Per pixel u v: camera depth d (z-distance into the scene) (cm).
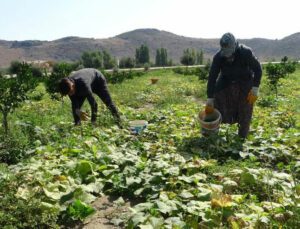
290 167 275
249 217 188
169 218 192
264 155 308
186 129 417
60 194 224
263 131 389
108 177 260
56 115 571
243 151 320
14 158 315
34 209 205
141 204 210
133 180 243
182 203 217
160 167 262
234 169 266
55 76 769
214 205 198
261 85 974
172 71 2103
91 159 296
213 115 362
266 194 231
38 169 263
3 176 246
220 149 321
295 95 772
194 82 1259
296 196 219
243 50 344
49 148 330
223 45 339
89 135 384
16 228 189
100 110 582
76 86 404
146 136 392
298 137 356
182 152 316
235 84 352
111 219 210
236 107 358
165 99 759
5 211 205
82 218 209
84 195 226
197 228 185
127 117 521
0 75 529
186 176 261
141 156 314
